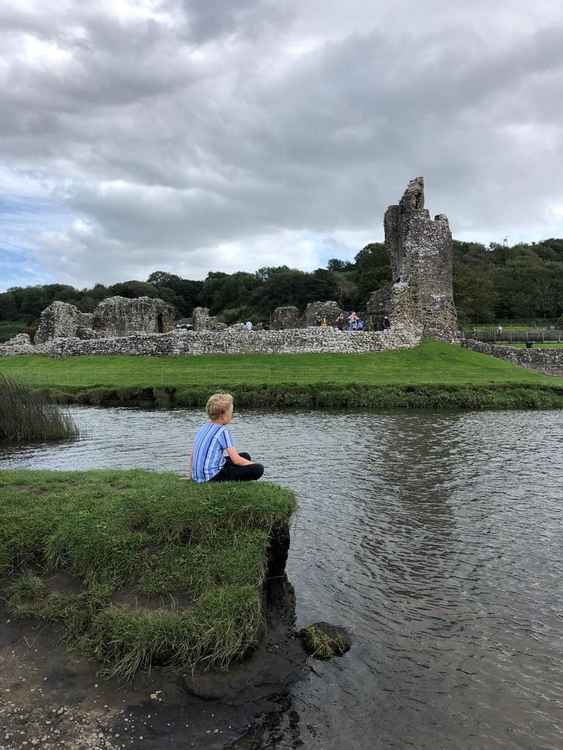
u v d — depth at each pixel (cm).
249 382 2473
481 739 484
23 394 1753
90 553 621
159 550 630
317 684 547
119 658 535
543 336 4988
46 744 455
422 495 1102
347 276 9850
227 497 684
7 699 496
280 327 4681
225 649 534
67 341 3381
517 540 894
